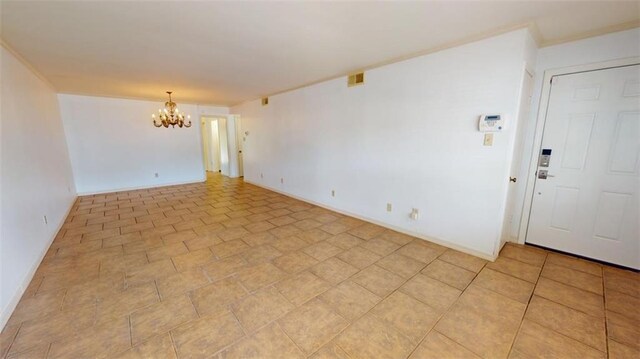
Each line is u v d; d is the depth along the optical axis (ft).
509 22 7.18
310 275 7.95
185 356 5.01
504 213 8.77
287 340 5.43
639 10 6.43
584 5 6.21
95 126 18.52
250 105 21.40
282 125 17.87
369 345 5.31
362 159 12.57
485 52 8.07
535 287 7.25
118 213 14.24
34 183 9.36
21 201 7.96
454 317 6.12
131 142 20.16
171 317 6.08
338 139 13.71
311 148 15.62
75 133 17.78
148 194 18.97
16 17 6.50
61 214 12.69
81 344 5.27
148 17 6.65
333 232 11.44
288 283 7.52
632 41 7.34
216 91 17.21
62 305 6.48
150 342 5.34
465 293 7.03
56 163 13.29
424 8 6.34
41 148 10.96
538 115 9.11
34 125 10.48
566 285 7.32
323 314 6.23
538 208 9.51
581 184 8.60
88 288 7.20
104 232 11.38
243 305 6.53
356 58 10.32
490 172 8.44
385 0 5.94
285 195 18.62
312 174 15.87
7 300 6.15
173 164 22.47
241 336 5.53
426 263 8.66
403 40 8.41
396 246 9.98
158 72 12.10
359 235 11.09
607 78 7.83
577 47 8.19
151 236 10.96
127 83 14.38
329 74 12.87
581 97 8.31
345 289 7.23
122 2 5.90
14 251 6.94
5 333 5.55
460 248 9.53
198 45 8.69
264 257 9.12
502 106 7.94
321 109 14.47
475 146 8.66
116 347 5.21
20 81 9.33
